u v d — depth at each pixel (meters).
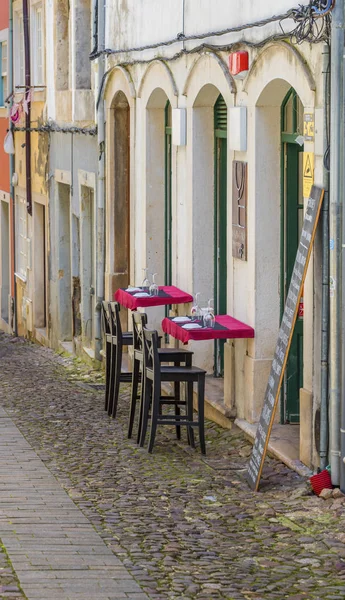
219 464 12.16
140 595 7.92
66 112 22.16
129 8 17.95
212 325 12.79
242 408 13.18
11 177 28.17
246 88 12.61
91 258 21.72
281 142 12.49
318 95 10.61
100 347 20.42
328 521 9.80
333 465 10.50
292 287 10.95
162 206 17.56
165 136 17.38
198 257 15.00
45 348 24.59
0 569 8.46
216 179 14.95
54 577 8.28
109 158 19.50
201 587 8.14
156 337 12.58
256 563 8.74
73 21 21.22
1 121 29.50
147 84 16.95
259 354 12.71
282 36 11.31
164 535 9.51
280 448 11.88
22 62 26.91
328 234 10.52
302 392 11.23
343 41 10.13
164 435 13.77
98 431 14.16
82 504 10.51
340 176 10.26
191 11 14.67
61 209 23.53
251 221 12.66
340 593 8.05
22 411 15.81
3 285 30.98
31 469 11.98
